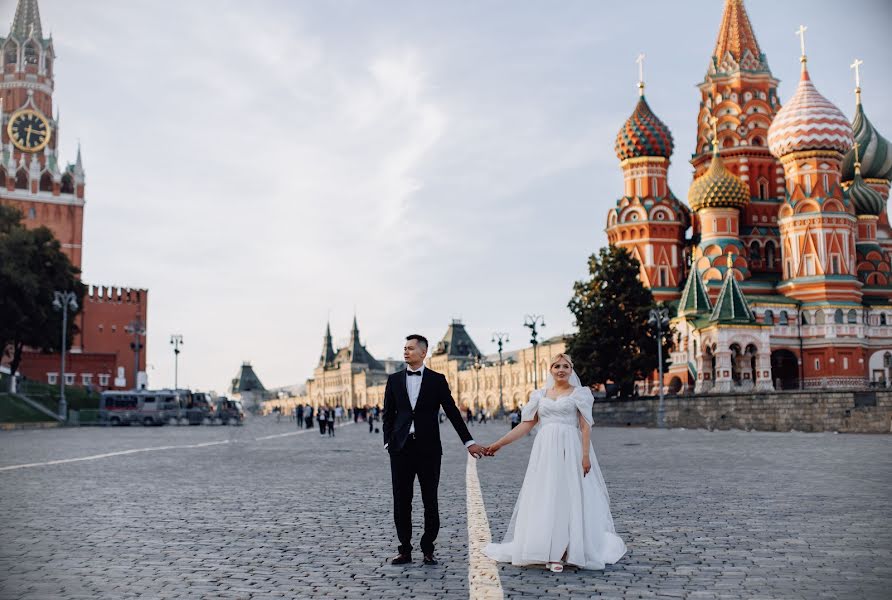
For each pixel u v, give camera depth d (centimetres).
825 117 9512
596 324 7488
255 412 18000
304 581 907
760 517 1352
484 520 1362
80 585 889
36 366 11338
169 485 1942
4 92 13700
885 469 2255
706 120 10812
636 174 10419
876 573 932
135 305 13200
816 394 5391
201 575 938
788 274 9694
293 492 1788
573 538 954
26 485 1934
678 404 6612
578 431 1022
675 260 10206
